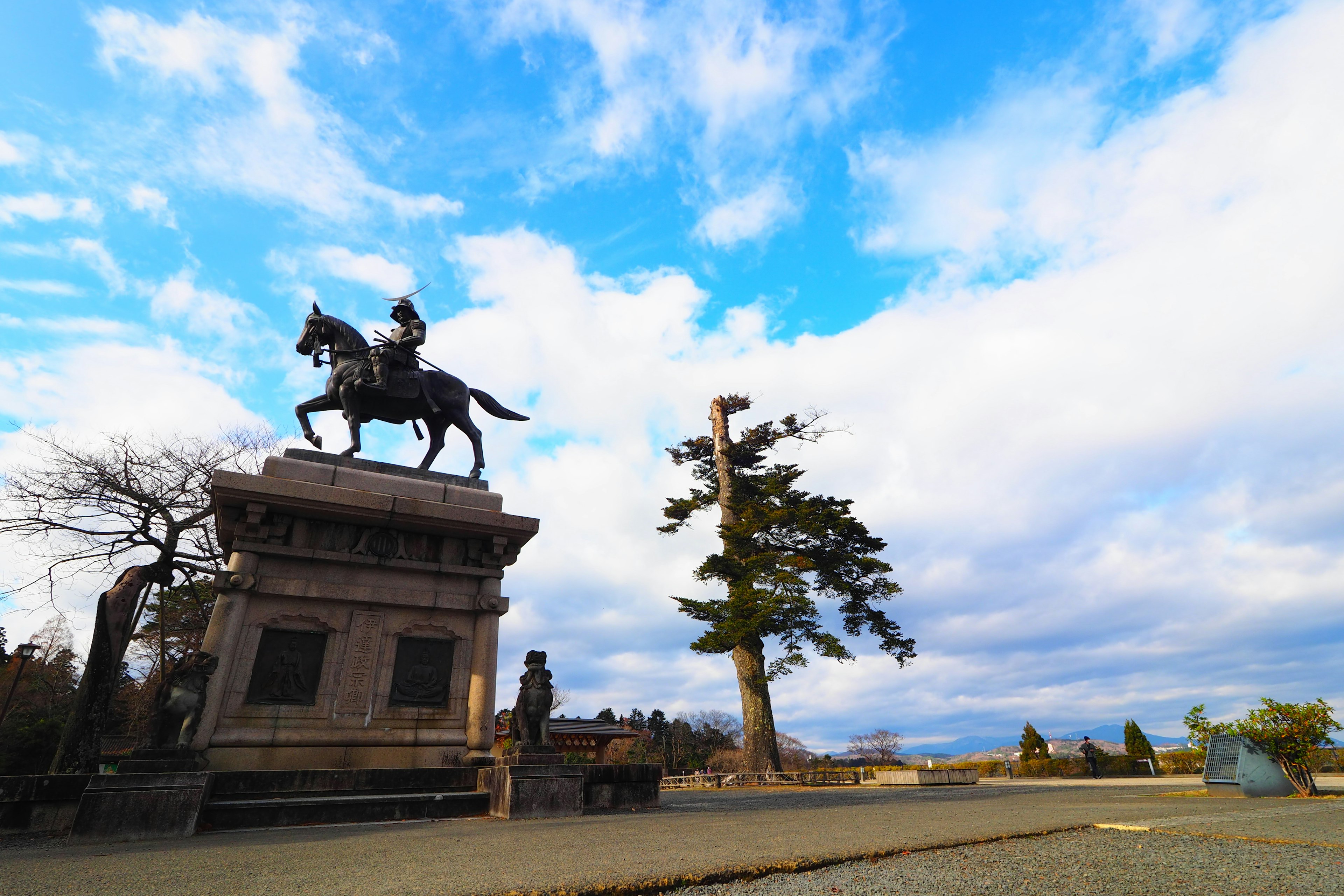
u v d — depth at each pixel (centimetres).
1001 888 391
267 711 1006
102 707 1212
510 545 1234
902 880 418
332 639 1083
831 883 417
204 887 437
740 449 3600
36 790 830
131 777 786
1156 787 1387
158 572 1355
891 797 1295
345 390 1271
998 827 627
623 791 1049
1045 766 3269
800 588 2906
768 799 1316
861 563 3139
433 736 1085
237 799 883
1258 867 430
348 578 1122
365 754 1038
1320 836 534
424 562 1167
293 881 450
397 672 1104
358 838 690
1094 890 380
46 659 3475
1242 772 998
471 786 1031
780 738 6631
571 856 522
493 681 1142
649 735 6312
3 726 2750
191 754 880
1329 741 956
